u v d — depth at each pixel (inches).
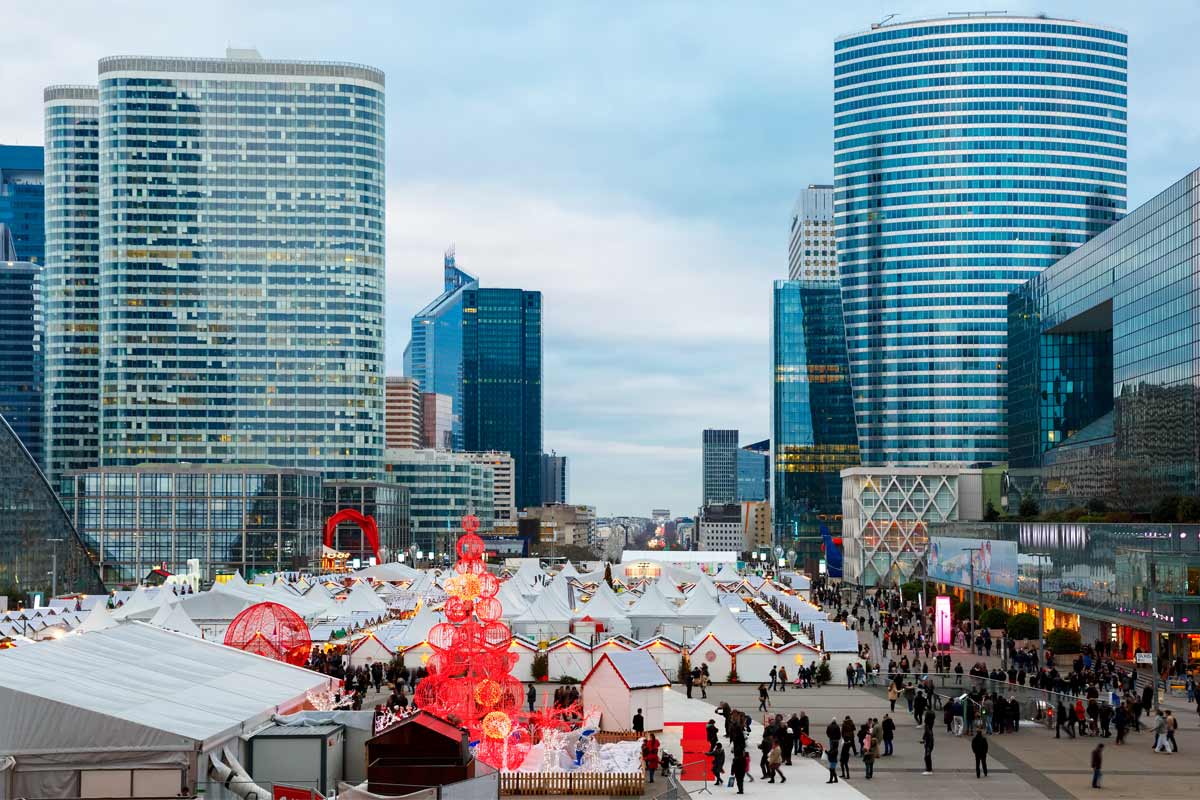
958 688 3294.8
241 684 2028.8
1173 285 7322.8
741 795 2117.4
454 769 1721.2
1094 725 2733.8
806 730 2546.8
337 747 1884.8
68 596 6279.5
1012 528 5398.6
